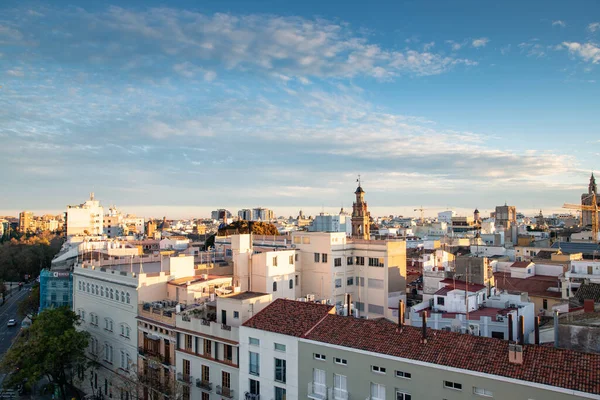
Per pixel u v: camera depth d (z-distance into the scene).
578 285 75.56
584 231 195.25
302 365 45.75
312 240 80.25
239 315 53.94
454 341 39.34
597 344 38.22
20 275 195.00
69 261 115.56
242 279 75.44
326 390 43.81
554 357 34.66
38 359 65.31
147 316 64.25
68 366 69.31
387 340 41.94
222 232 159.12
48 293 107.12
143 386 60.59
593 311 52.41
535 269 95.69
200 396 55.59
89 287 79.38
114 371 70.44
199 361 56.16
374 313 77.88
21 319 131.12
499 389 34.59
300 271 81.44
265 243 96.50
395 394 39.72
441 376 37.34
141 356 64.50
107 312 73.38
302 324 48.12
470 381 35.91
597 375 32.09
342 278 79.19
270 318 50.88
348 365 42.59
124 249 108.38
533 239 173.50
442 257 94.75
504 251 126.62
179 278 71.38
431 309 62.62
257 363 49.81
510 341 36.38
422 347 39.72
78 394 75.62
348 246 80.62
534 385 33.06
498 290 76.38
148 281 67.31
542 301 78.44
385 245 77.06
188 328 57.47
